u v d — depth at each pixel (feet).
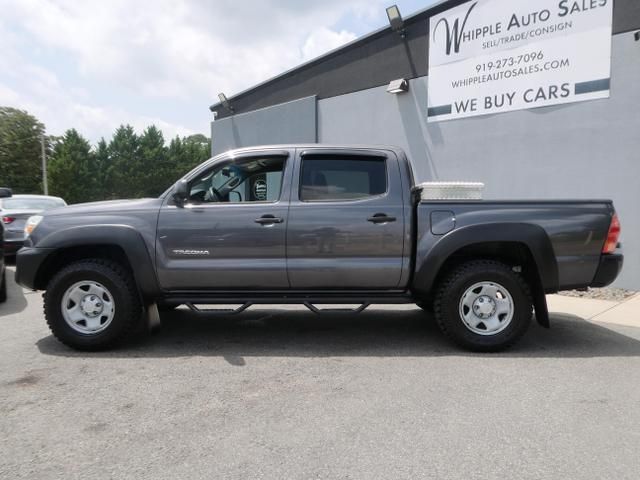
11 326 18.80
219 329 18.24
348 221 15.30
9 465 8.79
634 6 22.90
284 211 15.38
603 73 24.03
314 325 18.85
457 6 29.68
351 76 37.58
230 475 8.44
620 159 23.80
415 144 32.99
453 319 15.17
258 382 12.80
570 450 9.27
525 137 27.12
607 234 15.12
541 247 14.89
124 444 9.54
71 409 11.14
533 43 26.35
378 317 20.22
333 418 10.64
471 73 29.32
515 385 12.57
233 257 15.44
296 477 8.36
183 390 12.26
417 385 12.56
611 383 12.72
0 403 11.48
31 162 214.28
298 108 42.60
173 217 15.42
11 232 36.76
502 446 9.42
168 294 15.83
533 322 19.39
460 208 15.28
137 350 15.62
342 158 15.98
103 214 15.65
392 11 32.55
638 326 18.63
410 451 9.23
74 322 15.43
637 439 9.70
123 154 214.07
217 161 15.99
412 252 15.42
